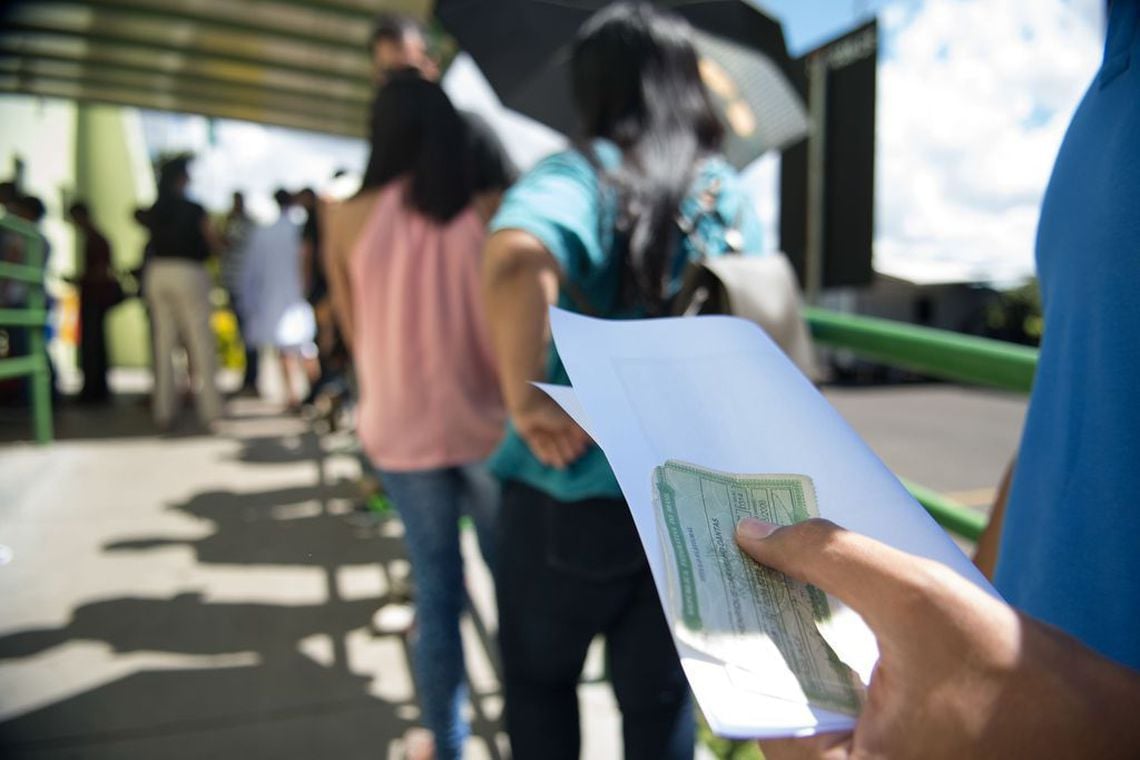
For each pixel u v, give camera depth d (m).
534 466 1.15
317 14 4.59
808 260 2.95
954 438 8.63
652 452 0.51
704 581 0.44
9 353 6.12
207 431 5.71
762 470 0.53
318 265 5.13
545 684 1.19
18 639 2.49
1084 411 0.56
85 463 4.69
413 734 1.93
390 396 1.68
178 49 5.22
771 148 2.02
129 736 1.99
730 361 0.62
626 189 1.07
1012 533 0.67
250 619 2.65
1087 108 0.61
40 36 5.01
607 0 2.65
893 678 0.37
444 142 1.69
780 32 2.25
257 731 2.03
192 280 5.57
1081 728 0.34
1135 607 0.50
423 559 1.71
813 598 0.45
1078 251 0.58
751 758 1.94
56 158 8.51
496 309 1.04
